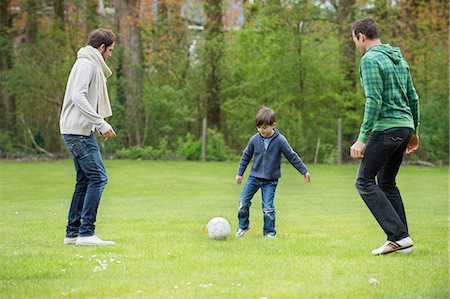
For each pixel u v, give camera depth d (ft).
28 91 88.89
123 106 89.92
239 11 97.35
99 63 22.68
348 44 84.64
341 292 15.24
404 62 20.83
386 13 85.05
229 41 93.40
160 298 14.83
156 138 91.61
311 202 38.58
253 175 24.75
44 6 96.43
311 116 83.25
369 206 20.42
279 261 19.02
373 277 16.87
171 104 88.48
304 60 81.82
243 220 24.93
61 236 24.68
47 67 88.38
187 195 43.78
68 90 22.29
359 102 83.10
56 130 89.86
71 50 91.50
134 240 23.38
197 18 95.76
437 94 80.23
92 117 21.72
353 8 84.74
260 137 24.73
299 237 24.14
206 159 85.30
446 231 25.91
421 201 39.55
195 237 24.09
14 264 18.79
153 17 93.56
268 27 85.71
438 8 83.10
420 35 83.56
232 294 15.07
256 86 85.97
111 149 88.28
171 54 95.09
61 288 15.84
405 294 15.10
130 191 46.70
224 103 90.84
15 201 39.91
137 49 91.25
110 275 17.22
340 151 80.84
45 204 38.14
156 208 35.47
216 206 36.58
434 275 17.12
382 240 23.30
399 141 20.03
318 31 84.28
